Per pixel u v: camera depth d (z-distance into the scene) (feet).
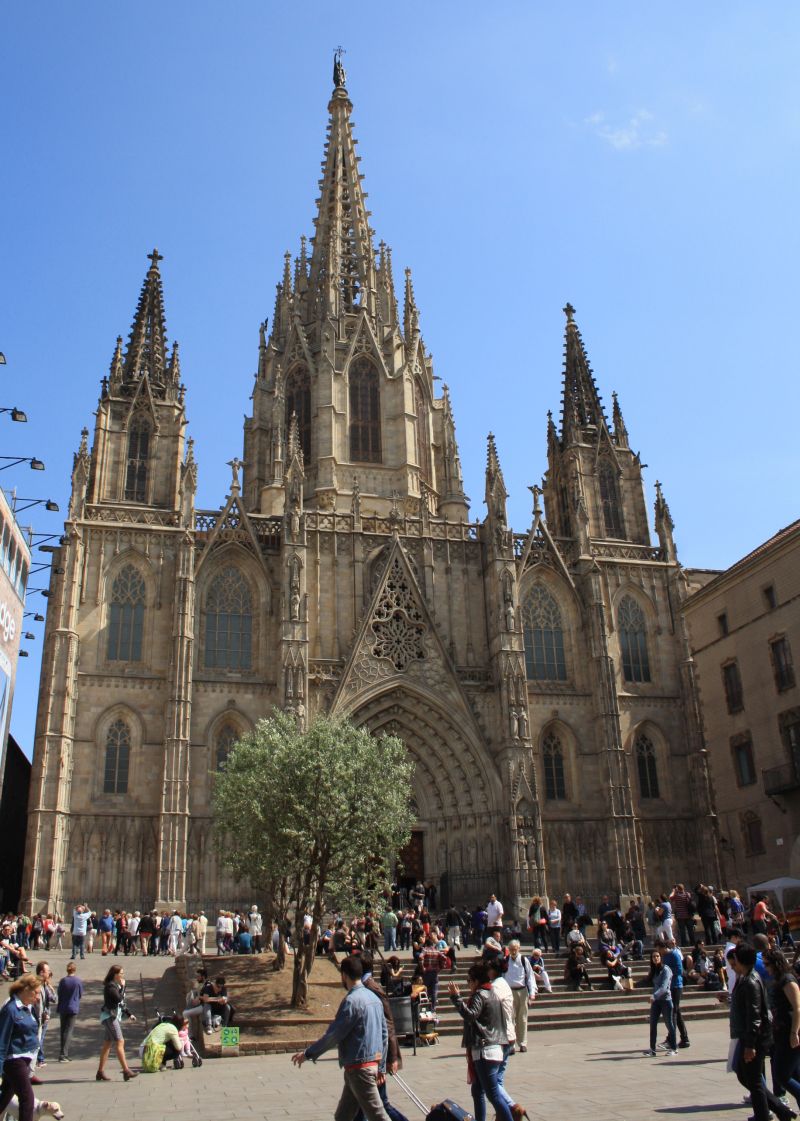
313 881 148.87
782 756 231.50
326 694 229.04
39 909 197.98
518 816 223.92
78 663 221.66
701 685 266.77
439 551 254.27
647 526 279.90
